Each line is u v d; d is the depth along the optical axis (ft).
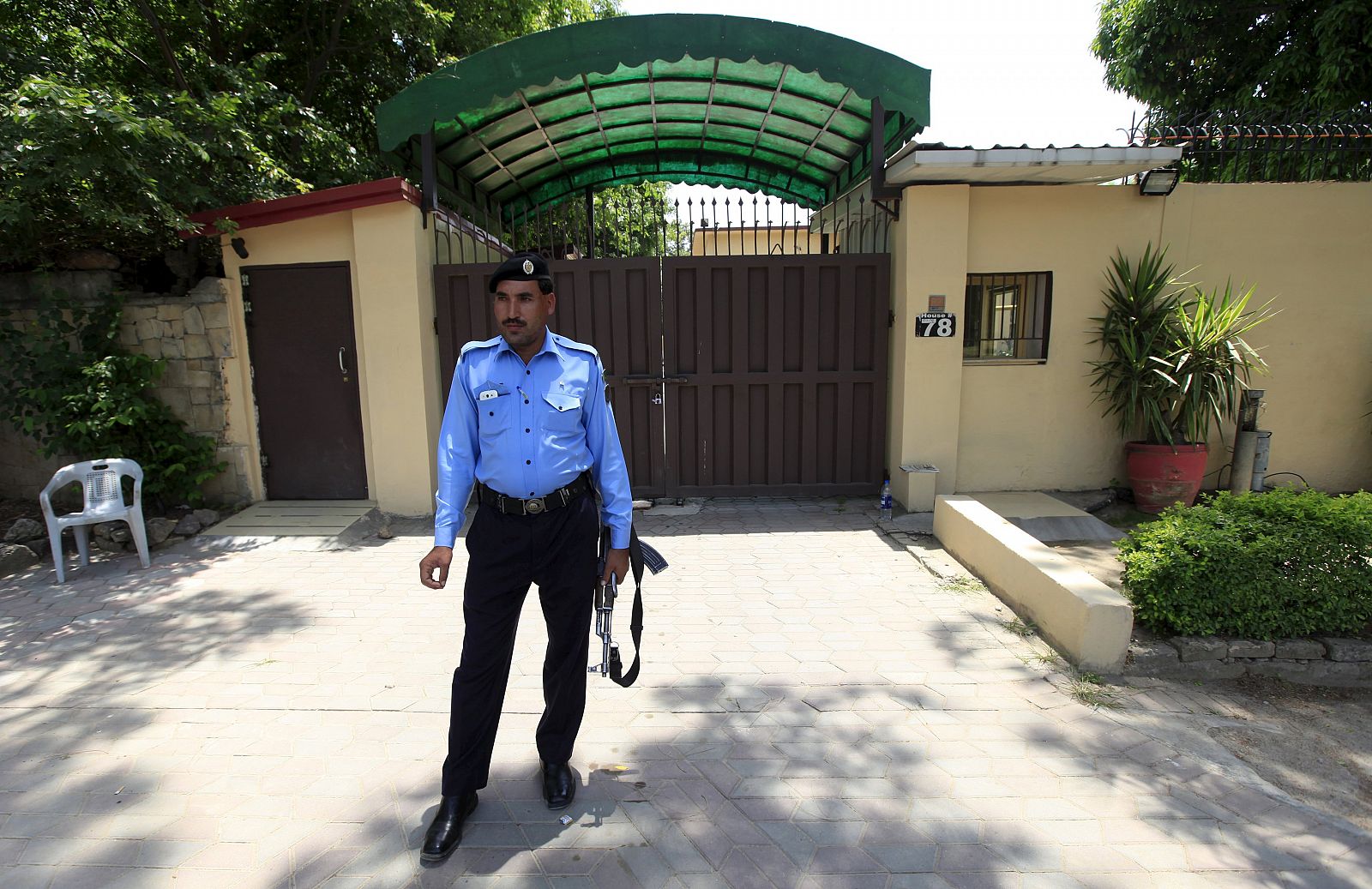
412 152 21.07
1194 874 7.28
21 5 24.71
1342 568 11.52
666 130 26.08
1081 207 20.42
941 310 20.06
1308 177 21.27
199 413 20.61
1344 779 8.95
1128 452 20.43
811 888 7.09
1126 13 35.86
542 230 33.88
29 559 16.89
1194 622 11.57
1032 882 7.16
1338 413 21.40
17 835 7.91
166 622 13.73
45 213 18.74
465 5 33.65
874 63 17.83
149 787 8.73
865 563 16.62
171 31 29.07
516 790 8.63
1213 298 19.76
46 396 18.84
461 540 18.71
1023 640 12.59
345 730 9.97
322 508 20.72
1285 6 31.24
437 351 21.21
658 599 14.64
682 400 21.68
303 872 7.36
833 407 21.72
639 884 7.17
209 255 22.35
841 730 9.87
